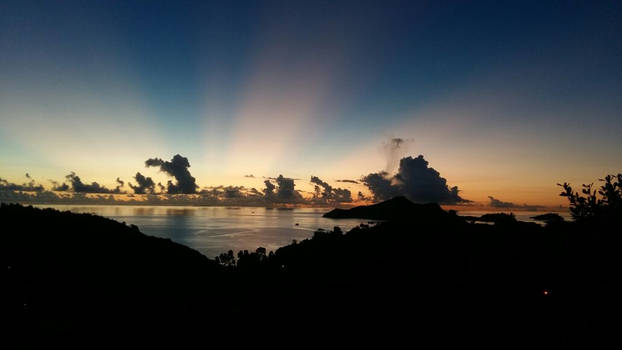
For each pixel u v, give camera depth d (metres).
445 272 29.03
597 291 6.80
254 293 52.59
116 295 44.16
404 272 39.94
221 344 27.16
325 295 41.28
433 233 68.19
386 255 61.38
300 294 45.56
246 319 34.47
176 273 66.25
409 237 77.00
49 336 27.30
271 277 70.75
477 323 14.50
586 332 6.96
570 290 7.22
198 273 71.25
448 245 44.25
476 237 38.03
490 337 11.75
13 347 24.70
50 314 32.91
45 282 44.97
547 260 7.77
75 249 66.00
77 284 46.59
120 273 57.25
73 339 27.25
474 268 23.34
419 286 30.45
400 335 20.61
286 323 31.02
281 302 41.69
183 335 29.62
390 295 31.66
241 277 72.75
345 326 26.66
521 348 8.77
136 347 26.70
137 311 37.47
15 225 72.12
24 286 41.91
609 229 6.46
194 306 41.91
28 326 28.91
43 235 69.88
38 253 59.09
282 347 25.36
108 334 29.17
